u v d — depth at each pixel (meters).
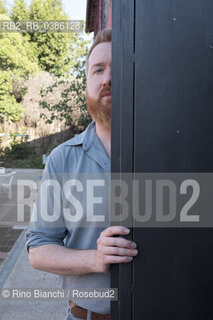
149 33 0.74
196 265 0.75
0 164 17.70
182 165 0.75
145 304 0.76
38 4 19.23
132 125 0.76
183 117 0.74
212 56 0.73
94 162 1.03
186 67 0.74
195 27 0.73
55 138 18.77
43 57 18.20
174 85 0.74
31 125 19.03
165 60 0.74
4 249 4.18
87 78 1.09
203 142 0.74
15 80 18.05
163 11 0.74
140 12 0.74
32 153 18.66
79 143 1.05
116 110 0.76
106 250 0.77
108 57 1.02
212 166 0.74
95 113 1.05
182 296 0.75
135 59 0.75
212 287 0.75
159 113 0.75
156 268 0.76
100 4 8.30
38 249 1.00
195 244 0.75
